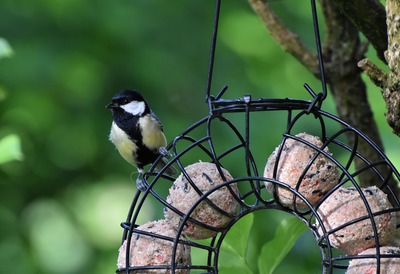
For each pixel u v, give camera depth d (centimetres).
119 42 1327
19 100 1333
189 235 566
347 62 732
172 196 567
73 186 1424
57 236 1409
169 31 1341
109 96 1341
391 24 535
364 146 717
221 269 589
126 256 561
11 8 1340
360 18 601
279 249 603
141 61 1311
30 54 1306
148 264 559
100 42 1334
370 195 543
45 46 1318
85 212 1419
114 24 1326
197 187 554
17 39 1321
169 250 561
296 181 559
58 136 1371
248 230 598
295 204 561
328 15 734
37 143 1388
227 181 545
